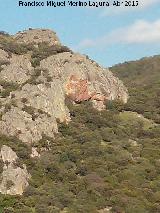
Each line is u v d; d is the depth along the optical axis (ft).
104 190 263.29
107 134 341.82
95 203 251.19
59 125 335.67
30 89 341.00
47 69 386.11
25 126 304.71
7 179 256.52
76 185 267.39
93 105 385.50
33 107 327.67
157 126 380.78
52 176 277.85
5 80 368.89
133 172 288.51
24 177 263.70
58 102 349.00
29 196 254.47
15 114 308.40
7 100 328.70
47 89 349.00
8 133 298.97
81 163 294.05
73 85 382.01
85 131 340.59
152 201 260.42
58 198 252.62
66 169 286.87
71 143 318.24
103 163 295.48
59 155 298.76
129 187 270.46
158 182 281.54
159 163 309.01
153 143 343.05
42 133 311.88
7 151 271.08
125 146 328.90
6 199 245.24
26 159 284.00
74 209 244.63
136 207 248.32
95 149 309.22
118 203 251.60
